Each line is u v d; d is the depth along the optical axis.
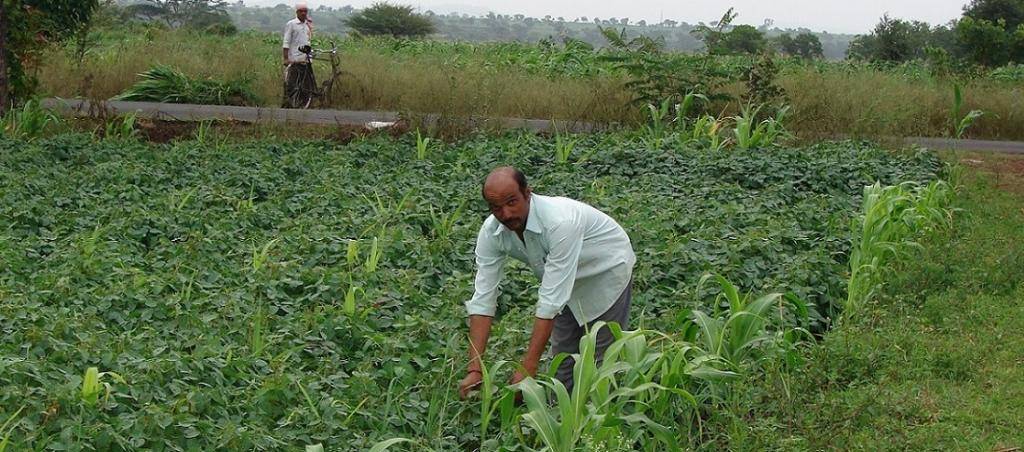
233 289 7.67
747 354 6.88
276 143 13.91
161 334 6.77
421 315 7.18
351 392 6.05
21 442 4.91
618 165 13.05
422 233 10.04
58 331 6.29
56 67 19.78
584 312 6.04
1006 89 21.23
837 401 6.23
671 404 6.04
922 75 26.14
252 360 6.32
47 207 9.83
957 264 9.08
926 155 14.21
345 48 29.92
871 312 7.85
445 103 16.55
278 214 10.22
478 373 5.84
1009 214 11.77
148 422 5.26
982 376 6.92
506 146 14.02
